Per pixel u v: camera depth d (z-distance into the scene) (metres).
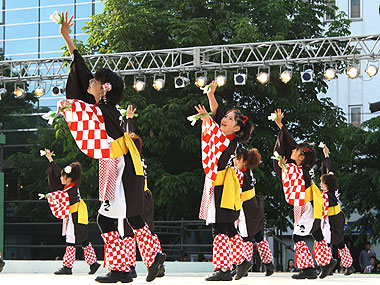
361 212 20.45
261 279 7.84
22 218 23.98
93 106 5.49
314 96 18.61
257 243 9.07
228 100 17.88
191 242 21.17
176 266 13.49
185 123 17.62
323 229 9.68
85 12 26.39
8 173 25.48
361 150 20.39
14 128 25.58
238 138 6.75
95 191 18.98
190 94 17.28
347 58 13.61
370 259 19.16
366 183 20.11
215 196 6.78
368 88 25.00
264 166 17.52
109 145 5.56
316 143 17.97
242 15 18.16
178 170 18.09
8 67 15.41
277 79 17.20
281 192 17.41
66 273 10.22
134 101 17.12
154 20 18.25
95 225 19.45
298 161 8.18
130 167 5.69
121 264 5.89
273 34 18.11
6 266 13.12
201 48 14.27
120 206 5.64
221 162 6.69
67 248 10.16
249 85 16.70
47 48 26.84
